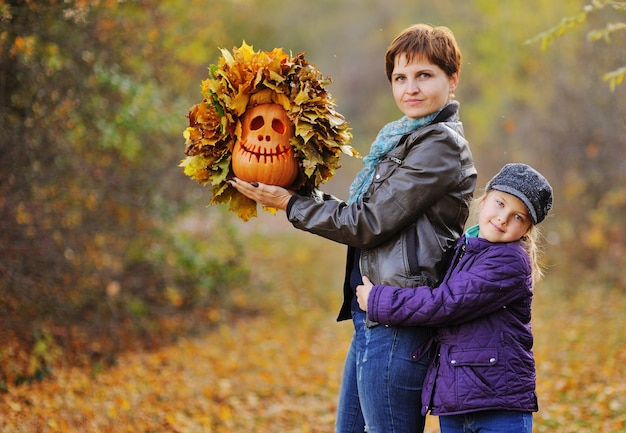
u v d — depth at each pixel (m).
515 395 3.40
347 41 34.28
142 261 10.42
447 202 3.56
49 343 8.08
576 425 6.39
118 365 8.62
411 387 3.60
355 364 3.96
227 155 3.79
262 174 3.70
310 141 3.70
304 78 3.68
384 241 3.59
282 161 3.71
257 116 3.74
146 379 8.13
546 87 14.48
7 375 7.29
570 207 13.79
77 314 9.34
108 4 8.36
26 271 8.48
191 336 10.54
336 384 8.38
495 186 3.51
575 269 13.35
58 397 6.98
